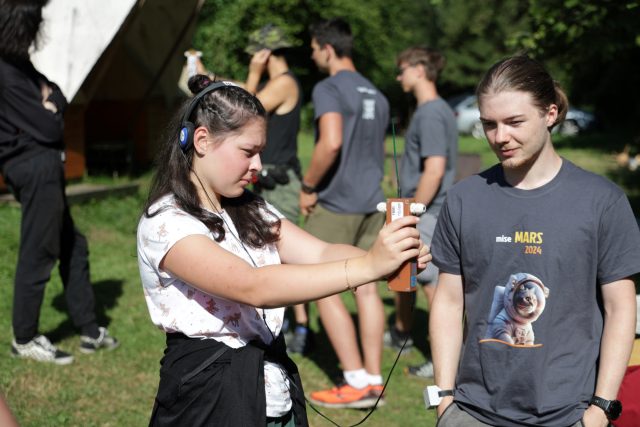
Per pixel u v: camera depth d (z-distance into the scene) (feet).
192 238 7.29
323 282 6.87
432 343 8.86
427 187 17.11
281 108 17.61
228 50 75.36
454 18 106.42
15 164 15.37
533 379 8.04
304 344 18.61
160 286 7.60
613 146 71.10
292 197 17.97
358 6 83.05
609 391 7.84
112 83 36.96
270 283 6.96
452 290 8.82
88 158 36.35
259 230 8.02
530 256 8.10
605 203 7.96
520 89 7.86
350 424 15.06
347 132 16.72
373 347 15.70
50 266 15.96
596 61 29.40
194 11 36.06
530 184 8.23
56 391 15.11
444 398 8.62
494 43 106.42
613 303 8.02
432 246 8.93
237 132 7.48
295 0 77.56
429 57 17.38
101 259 24.43
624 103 72.64
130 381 15.97
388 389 16.79
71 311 16.90
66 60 28.30
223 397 7.39
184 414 7.47
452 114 17.71
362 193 16.96
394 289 7.09
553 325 8.05
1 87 15.20
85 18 28.48
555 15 25.34
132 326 18.88
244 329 7.66
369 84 17.17
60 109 15.79
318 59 17.29
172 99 39.96
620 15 24.36
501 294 8.25
